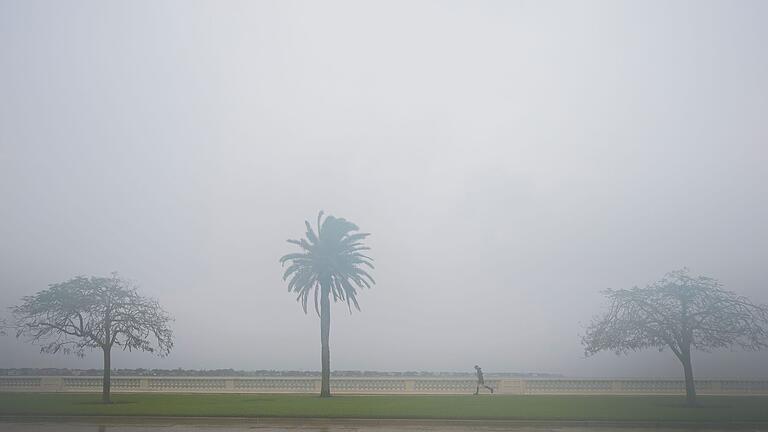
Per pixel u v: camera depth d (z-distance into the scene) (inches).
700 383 1519.4
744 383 1509.6
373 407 1192.2
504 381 1630.2
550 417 1007.0
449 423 988.6
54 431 881.5
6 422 1019.9
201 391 1726.1
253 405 1252.5
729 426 953.5
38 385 1679.4
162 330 1493.6
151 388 1716.3
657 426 961.5
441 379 1707.7
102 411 1099.9
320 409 1157.1
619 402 1294.3
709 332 1258.0
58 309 1411.2
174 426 968.3
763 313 1274.6
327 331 1841.8
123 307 1435.8
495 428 955.3
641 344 1305.4
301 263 1946.4
